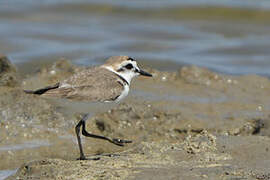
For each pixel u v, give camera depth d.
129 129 14.61
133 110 15.12
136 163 10.45
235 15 29.25
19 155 12.55
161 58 23.33
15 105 14.20
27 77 17.72
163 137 14.35
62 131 13.78
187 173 9.73
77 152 12.97
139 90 16.53
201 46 25.52
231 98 16.77
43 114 14.14
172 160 10.63
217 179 9.41
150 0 31.56
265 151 11.06
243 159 10.66
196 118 15.09
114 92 11.77
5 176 11.42
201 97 16.64
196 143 11.39
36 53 23.41
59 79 17.14
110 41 25.88
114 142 12.43
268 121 14.62
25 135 13.41
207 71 18.58
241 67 22.61
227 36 27.05
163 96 16.31
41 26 27.84
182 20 29.19
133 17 29.80
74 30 27.41
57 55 23.19
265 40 26.27
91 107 11.57
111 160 10.66
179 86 17.41
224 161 10.55
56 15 29.83
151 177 9.54
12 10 29.97
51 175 9.85
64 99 11.20
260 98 16.94
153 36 26.86
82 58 22.91
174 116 15.12
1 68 15.30
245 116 15.31
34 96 14.52
